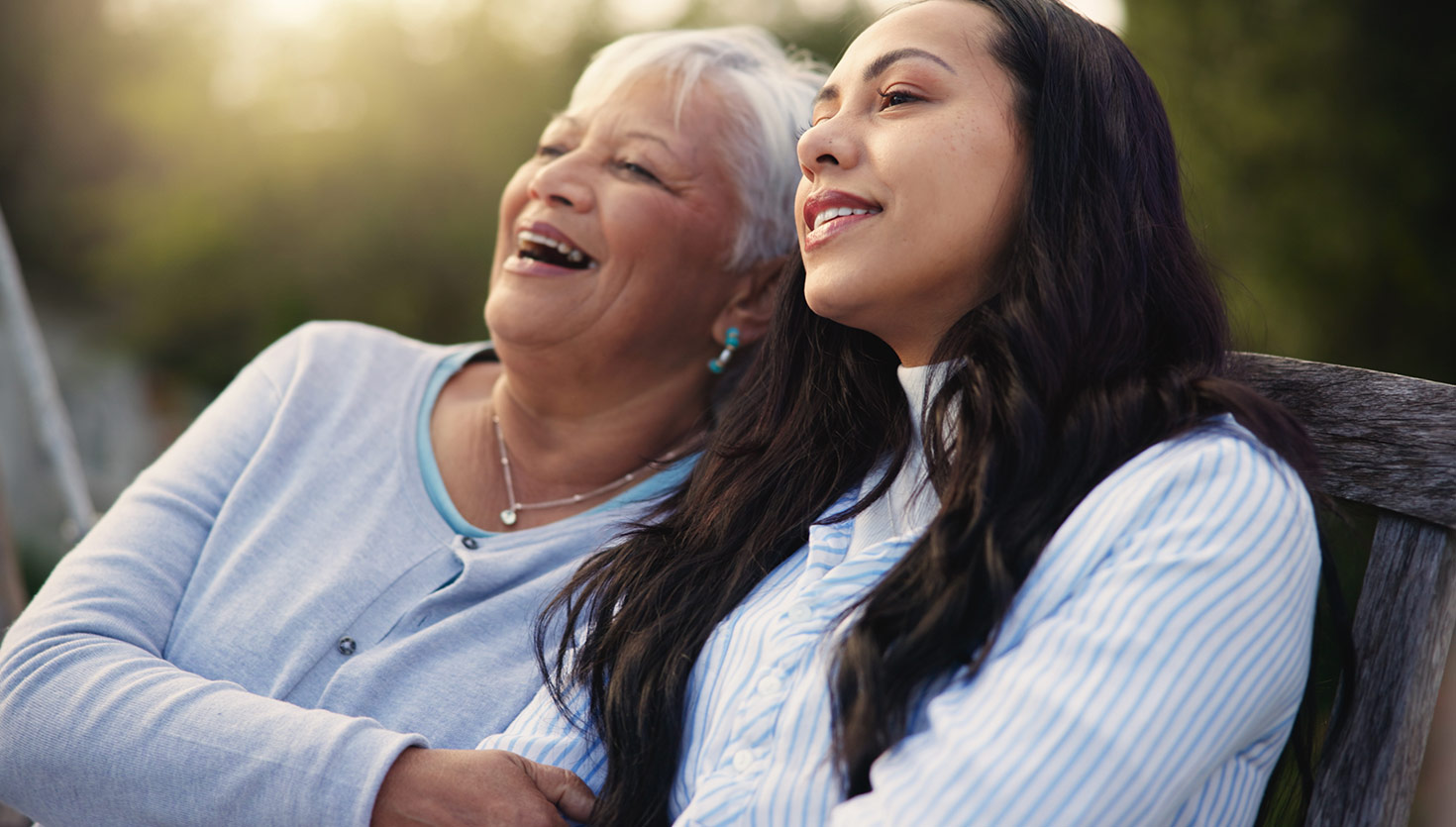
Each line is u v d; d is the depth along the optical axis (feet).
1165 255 3.90
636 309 5.58
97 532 5.13
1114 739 2.84
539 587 5.09
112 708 4.30
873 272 3.80
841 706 3.32
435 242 23.73
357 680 4.80
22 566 18.03
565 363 5.61
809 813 3.35
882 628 3.41
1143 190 3.91
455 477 5.65
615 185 5.58
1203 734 2.89
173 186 25.49
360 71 24.09
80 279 28.30
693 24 23.30
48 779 4.29
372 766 4.03
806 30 21.54
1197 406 3.50
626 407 5.80
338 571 5.06
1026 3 3.95
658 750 3.99
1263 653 2.98
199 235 24.17
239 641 4.87
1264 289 13.94
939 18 3.95
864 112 3.98
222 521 5.19
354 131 23.95
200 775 4.12
